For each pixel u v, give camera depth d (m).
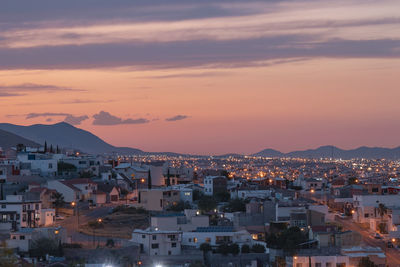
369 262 194.50
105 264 187.62
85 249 197.12
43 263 184.00
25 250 195.12
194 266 187.38
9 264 159.75
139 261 191.50
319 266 193.38
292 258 193.25
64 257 191.88
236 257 199.12
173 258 196.38
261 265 197.75
